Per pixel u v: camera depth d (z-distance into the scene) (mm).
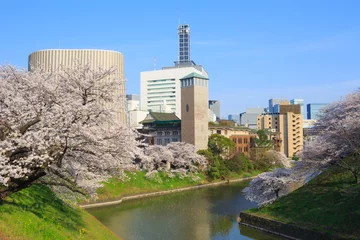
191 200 58031
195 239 35094
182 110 92188
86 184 25797
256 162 101125
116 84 21000
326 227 31469
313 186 41812
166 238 35469
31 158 16672
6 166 16172
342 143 39125
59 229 20781
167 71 196250
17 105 18188
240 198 59594
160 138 100000
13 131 18109
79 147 19562
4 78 20750
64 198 29844
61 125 17766
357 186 36906
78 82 20266
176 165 79500
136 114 130000
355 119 35375
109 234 28391
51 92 19188
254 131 126375
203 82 91188
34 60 50938
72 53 52531
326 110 50500
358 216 31016
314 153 40688
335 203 35188
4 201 20047
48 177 24906
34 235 17391
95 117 19609
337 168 43344
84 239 21906
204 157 81750
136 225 40750
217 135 93438
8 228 16516
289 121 147625
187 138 90188
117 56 61844
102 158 20531
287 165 103000
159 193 65250
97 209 50250
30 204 23016
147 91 199625
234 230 38156
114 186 59625
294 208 37688
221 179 82875
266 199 44250
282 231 34875
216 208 50844
